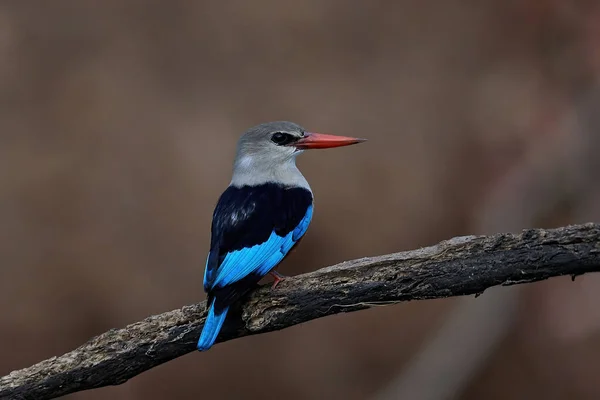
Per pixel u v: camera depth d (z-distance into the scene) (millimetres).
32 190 13016
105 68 14336
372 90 14719
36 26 14586
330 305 5922
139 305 12555
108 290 12602
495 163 14117
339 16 15367
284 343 12828
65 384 5871
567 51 14930
